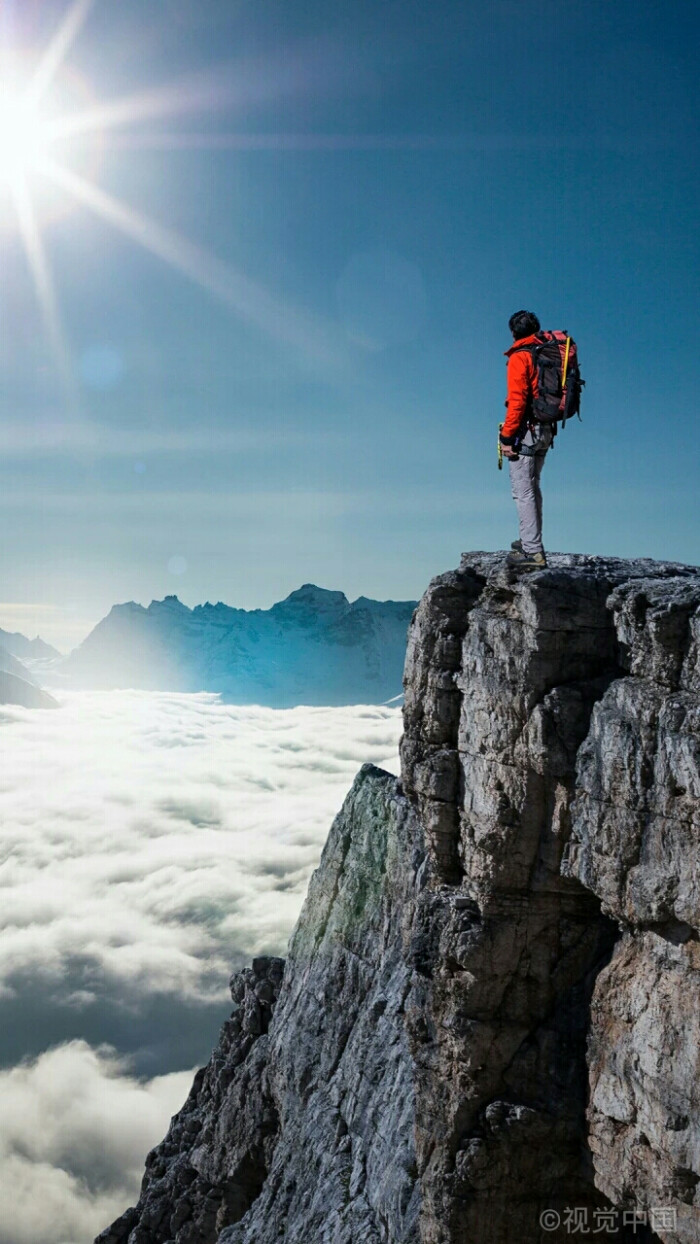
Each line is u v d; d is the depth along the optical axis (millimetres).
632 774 11141
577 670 12461
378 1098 18703
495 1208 12867
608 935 12953
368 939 23141
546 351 12969
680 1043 10930
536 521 13586
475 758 13508
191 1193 27656
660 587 11602
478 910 13469
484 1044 13031
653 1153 11375
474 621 13578
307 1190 19406
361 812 24875
